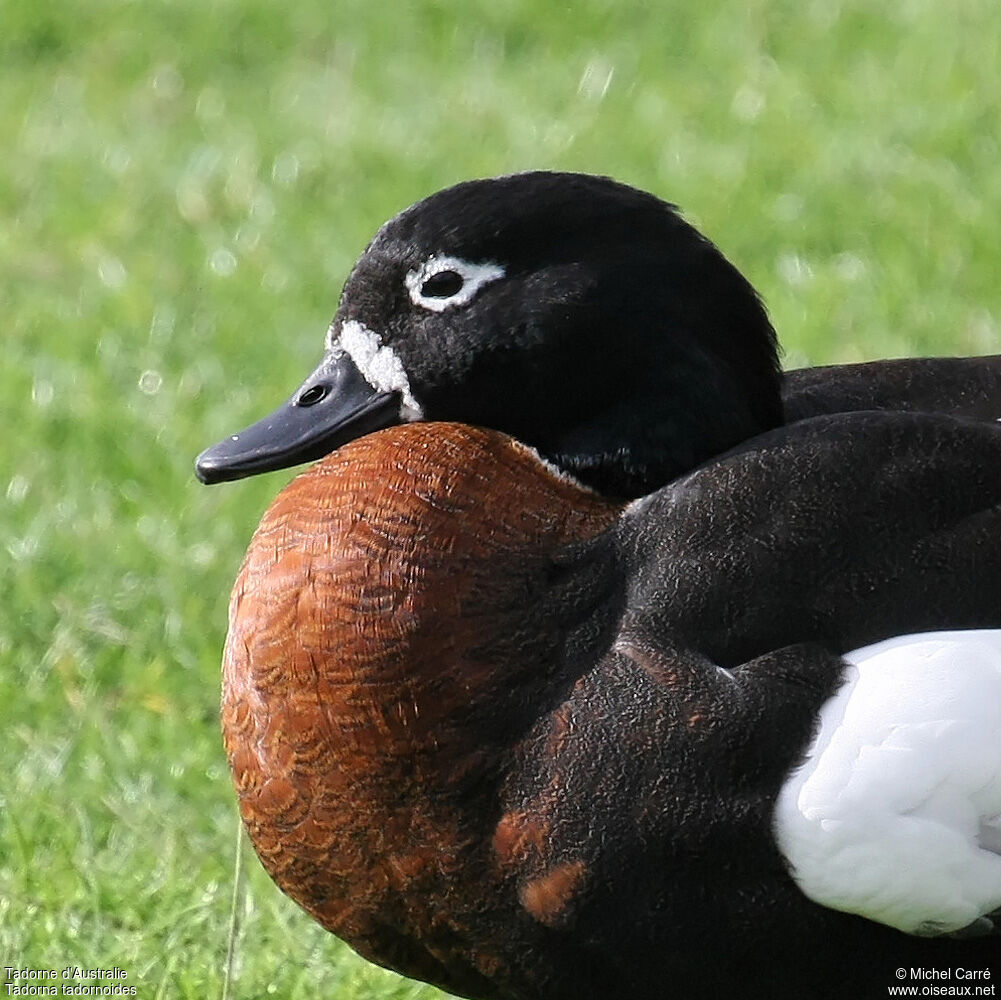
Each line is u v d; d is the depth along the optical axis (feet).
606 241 21.52
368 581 19.81
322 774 19.89
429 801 19.63
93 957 24.62
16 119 49.85
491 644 19.71
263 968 24.57
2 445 35.65
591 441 21.49
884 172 43.91
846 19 51.70
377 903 20.22
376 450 20.67
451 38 52.37
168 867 26.02
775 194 43.68
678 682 19.30
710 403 21.44
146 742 28.48
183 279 41.68
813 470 20.36
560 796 19.30
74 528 33.24
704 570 19.84
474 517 20.20
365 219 43.73
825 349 37.60
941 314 38.40
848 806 18.75
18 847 26.22
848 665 19.36
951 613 19.79
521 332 21.50
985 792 18.86
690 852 19.13
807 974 19.75
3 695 29.32
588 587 19.95
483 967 20.36
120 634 30.60
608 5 53.52
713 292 21.53
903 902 19.03
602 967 19.84
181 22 54.08
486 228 21.67
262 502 33.99
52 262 42.75
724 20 52.29
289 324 39.81
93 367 38.34
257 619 20.22
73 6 54.90
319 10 54.24
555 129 47.11
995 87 47.42
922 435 20.72
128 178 46.44
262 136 47.98
